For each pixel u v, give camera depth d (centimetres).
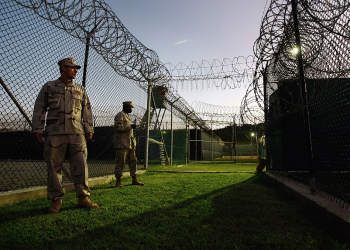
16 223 199
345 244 155
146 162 741
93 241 163
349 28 187
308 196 264
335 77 217
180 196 320
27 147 329
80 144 265
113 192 352
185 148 1233
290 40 311
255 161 1478
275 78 451
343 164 279
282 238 173
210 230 187
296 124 436
